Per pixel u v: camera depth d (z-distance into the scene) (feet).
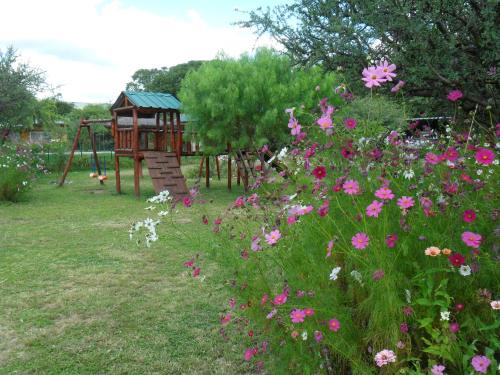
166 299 12.55
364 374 5.59
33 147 60.59
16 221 24.63
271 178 8.50
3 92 48.62
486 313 5.34
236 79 34.40
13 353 9.70
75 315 11.60
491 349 4.87
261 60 35.14
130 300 12.53
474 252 5.40
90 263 16.14
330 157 7.57
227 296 12.62
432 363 5.11
